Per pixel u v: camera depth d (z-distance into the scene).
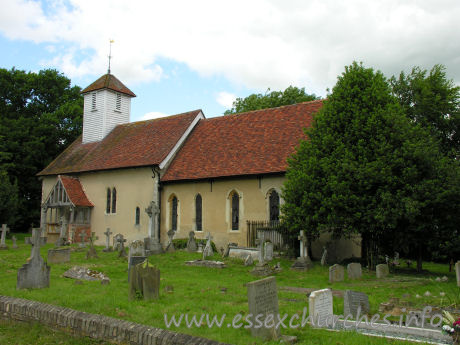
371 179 16.66
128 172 28.55
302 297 11.70
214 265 18.41
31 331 8.19
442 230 18.03
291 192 18.80
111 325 7.33
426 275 17.95
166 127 30.97
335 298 11.32
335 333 7.96
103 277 14.63
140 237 27.36
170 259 20.53
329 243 21.66
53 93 44.75
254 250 20.55
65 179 30.61
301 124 25.44
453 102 24.28
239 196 24.20
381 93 18.52
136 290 10.39
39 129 41.03
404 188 16.70
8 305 9.17
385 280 15.47
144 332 6.85
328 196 17.72
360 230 17.52
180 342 6.36
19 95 42.97
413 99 24.67
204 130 29.66
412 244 19.72
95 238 23.06
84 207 30.08
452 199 16.59
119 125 34.88
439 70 24.89
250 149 25.41
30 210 42.16
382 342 7.38
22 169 39.91
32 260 11.74
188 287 13.03
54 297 10.38
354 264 15.98
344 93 19.03
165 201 27.02
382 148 17.03
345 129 18.44
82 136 35.84
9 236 35.94
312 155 18.73
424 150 16.67
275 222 22.67
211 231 24.92
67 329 7.97
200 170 25.78
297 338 7.57
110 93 34.62
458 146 24.81
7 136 39.44
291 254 20.69
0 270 15.55
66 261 19.09
